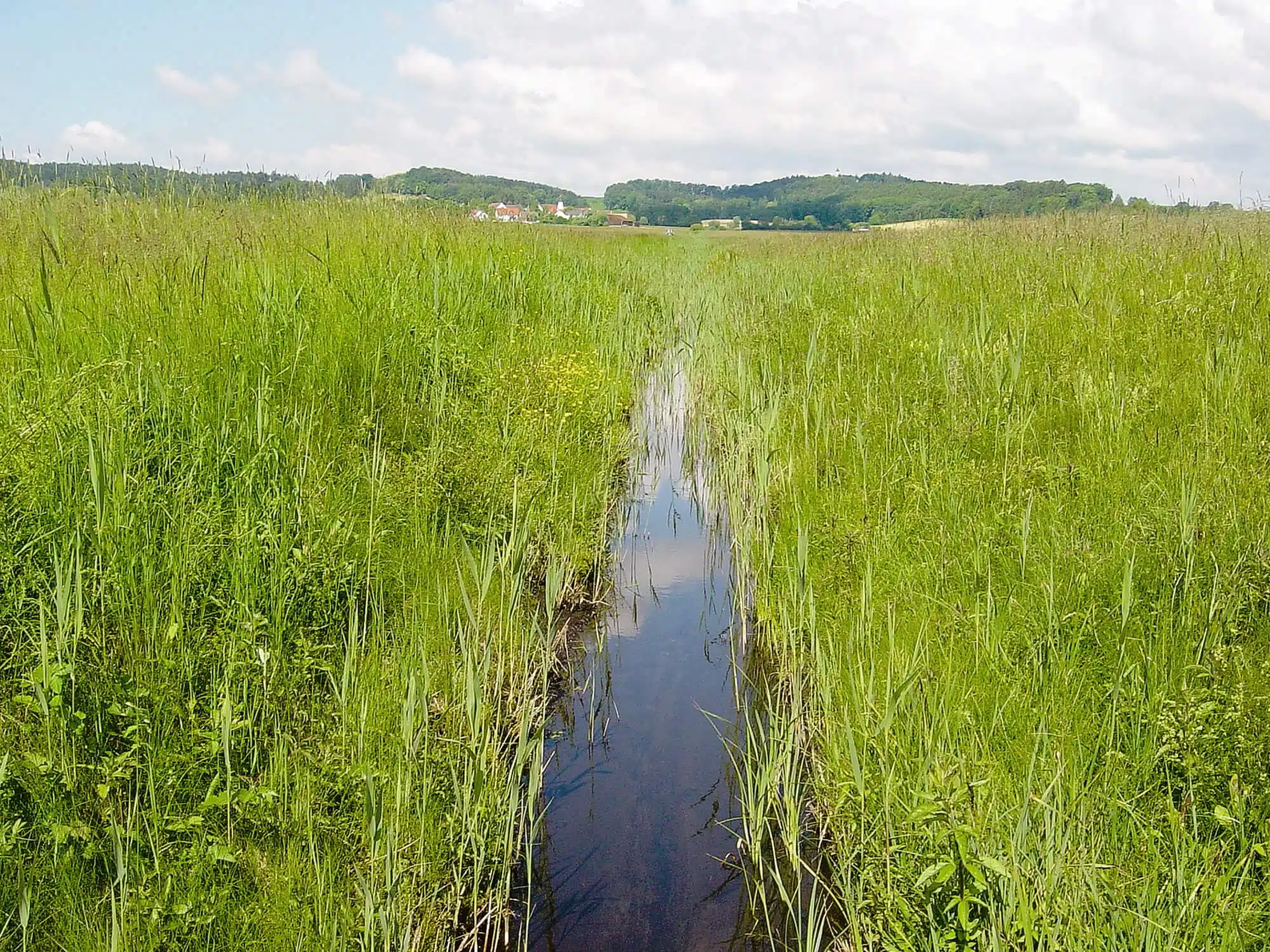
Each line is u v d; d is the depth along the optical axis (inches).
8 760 117.3
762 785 150.2
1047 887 103.0
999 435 221.9
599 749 179.3
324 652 162.2
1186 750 117.0
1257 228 397.7
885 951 111.9
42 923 106.3
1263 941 97.7
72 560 140.2
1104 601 154.8
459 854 134.0
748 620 227.3
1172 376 237.3
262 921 111.5
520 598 204.7
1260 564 150.5
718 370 408.5
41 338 205.9
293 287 272.1
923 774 118.3
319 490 193.3
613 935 135.5
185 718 136.7
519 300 420.5
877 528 197.5
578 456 275.3
